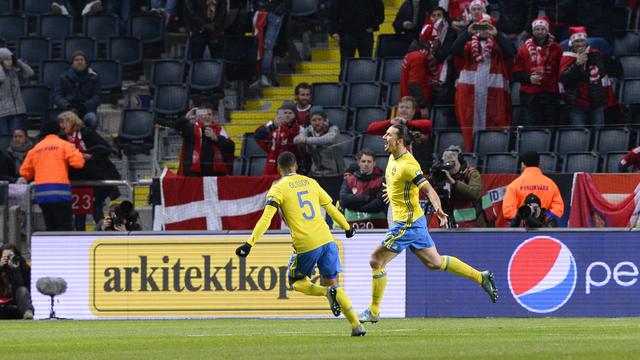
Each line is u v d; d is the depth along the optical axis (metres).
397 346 26.47
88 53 65.94
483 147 49.94
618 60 55.22
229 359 23.48
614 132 49.94
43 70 63.75
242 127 60.06
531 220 41.84
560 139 50.09
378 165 49.38
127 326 39.22
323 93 58.50
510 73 51.62
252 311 43.56
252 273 43.56
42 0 70.81
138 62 65.12
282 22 62.81
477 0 51.41
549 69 51.34
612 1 58.66
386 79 59.12
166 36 67.88
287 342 28.80
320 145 48.03
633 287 41.59
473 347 25.80
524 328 34.72
